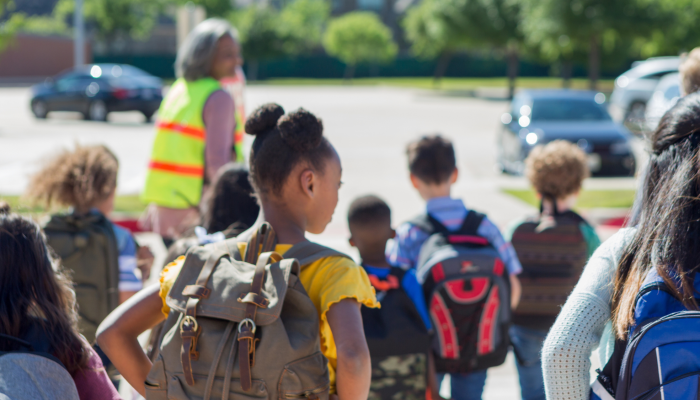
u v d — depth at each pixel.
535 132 11.87
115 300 2.88
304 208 1.66
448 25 42.41
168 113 3.98
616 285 1.52
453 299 2.75
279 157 1.62
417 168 3.12
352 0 76.50
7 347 1.57
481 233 3.03
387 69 66.88
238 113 4.38
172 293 1.57
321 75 65.06
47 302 1.64
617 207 8.80
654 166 1.58
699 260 1.42
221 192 2.74
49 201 2.96
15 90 38.03
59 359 1.61
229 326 1.49
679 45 31.48
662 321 1.38
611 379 1.50
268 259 1.53
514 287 3.16
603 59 39.81
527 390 3.37
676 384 1.35
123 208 8.82
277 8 78.06
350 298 1.56
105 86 22.44
